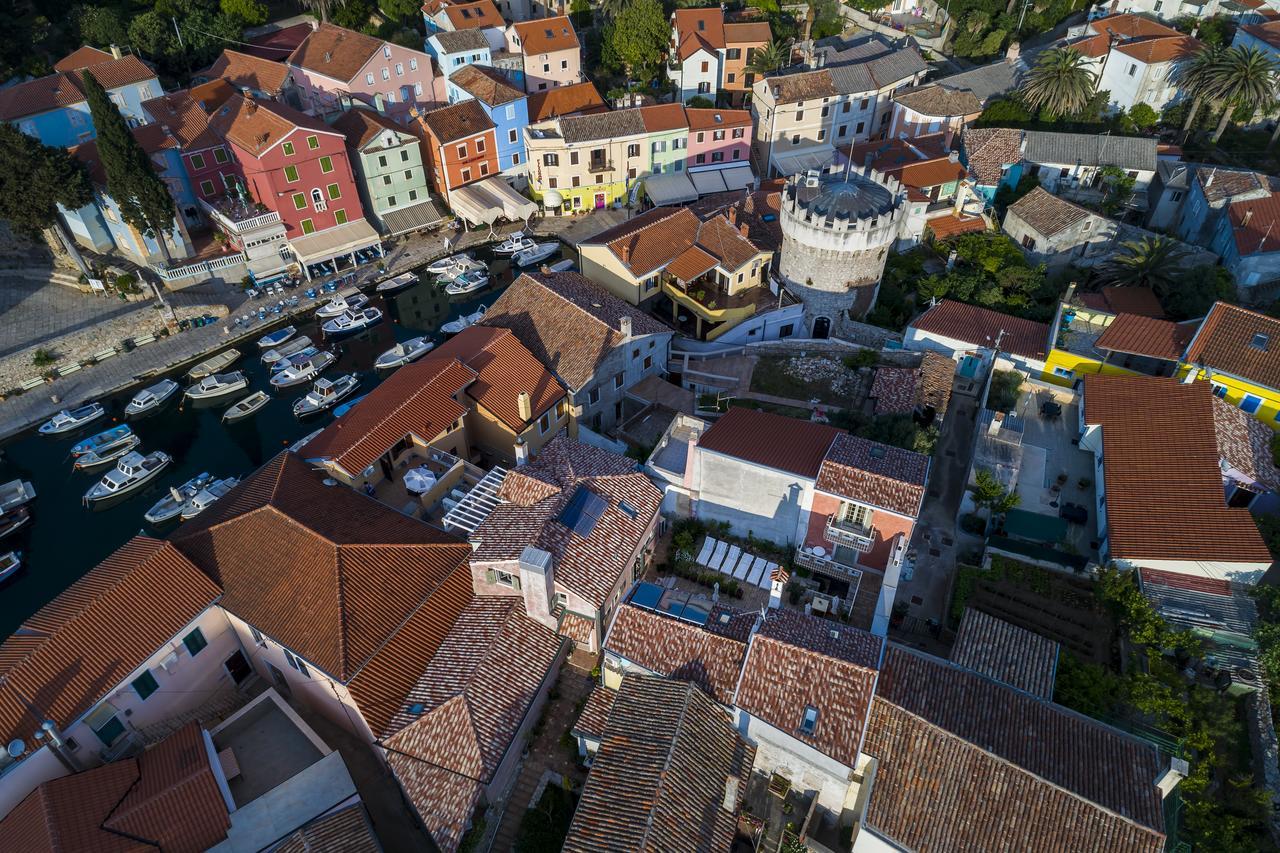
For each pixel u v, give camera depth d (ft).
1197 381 162.09
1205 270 215.92
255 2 387.96
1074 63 298.56
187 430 223.92
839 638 121.39
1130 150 275.80
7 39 323.98
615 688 130.93
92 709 122.01
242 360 246.06
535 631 134.82
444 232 299.79
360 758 133.80
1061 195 275.39
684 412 202.49
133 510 201.67
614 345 196.95
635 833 103.71
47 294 253.85
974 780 108.58
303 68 326.03
